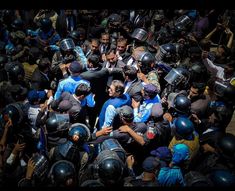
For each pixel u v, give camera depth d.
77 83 5.59
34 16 9.84
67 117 4.46
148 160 4.04
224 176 3.73
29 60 7.07
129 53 6.99
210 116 5.15
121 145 4.82
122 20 8.70
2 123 4.75
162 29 8.80
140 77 5.93
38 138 4.94
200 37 7.80
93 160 4.55
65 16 9.47
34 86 6.35
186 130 4.43
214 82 5.85
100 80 6.07
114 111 5.07
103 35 7.42
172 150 4.46
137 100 5.36
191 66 6.26
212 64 6.74
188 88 5.83
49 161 4.16
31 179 4.02
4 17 9.08
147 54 6.00
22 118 4.85
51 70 6.48
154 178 4.02
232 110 5.09
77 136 4.12
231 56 7.15
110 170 3.75
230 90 5.21
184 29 7.90
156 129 4.82
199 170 4.25
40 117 5.09
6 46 7.77
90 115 6.32
